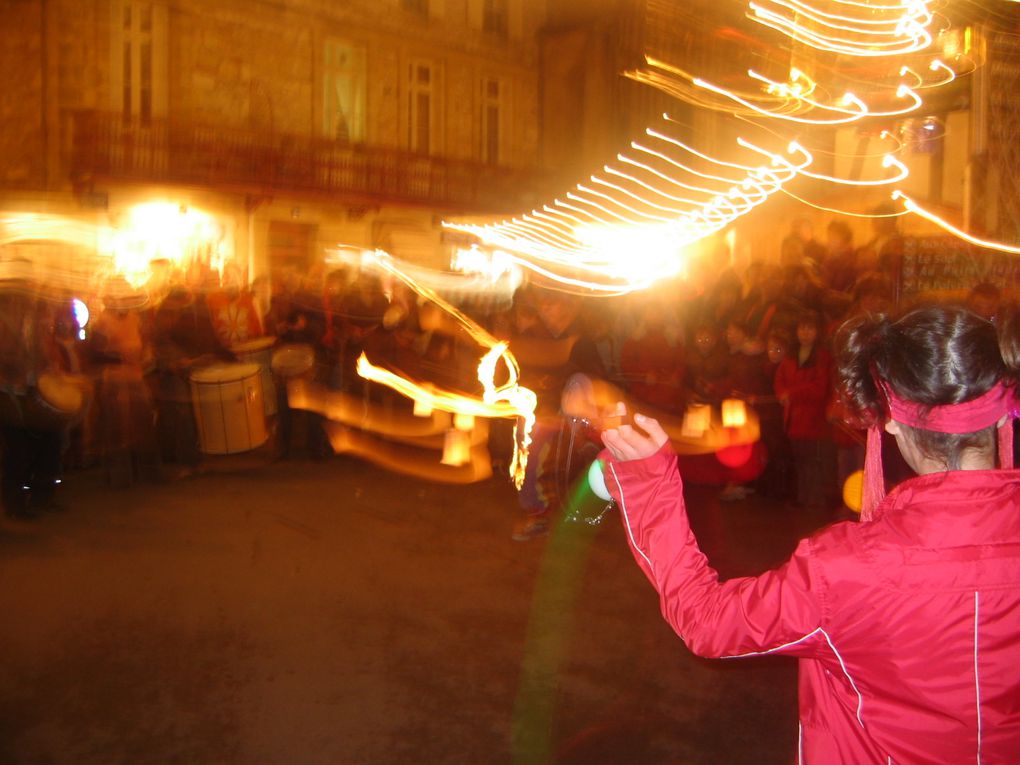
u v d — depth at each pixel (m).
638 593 5.52
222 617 5.13
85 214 17.89
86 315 9.55
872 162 13.13
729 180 16.83
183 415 9.15
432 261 22.92
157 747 3.66
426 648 4.68
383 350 10.72
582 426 5.43
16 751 3.63
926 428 1.42
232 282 15.16
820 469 7.78
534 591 5.58
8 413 7.20
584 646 4.72
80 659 4.55
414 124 23.14
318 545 6.60
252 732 3.79
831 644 1.42
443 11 23.31
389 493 8.34
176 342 9.16
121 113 18.20
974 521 1.38
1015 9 8.23
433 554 6.36
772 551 6.58
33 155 17.75
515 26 24.75
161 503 7.94
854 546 1.42
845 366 1.54
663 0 16.36
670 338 8.31
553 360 6.55
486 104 24.45
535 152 25.31
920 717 1.39
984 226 8.55
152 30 18.64
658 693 4.19
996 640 1.36
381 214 22.08
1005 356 1.45
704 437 7.87
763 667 4.48
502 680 4.31
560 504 6.56
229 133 19.56
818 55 10.64
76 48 17.77
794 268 9.02
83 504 7.89
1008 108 8.47
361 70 22.05
